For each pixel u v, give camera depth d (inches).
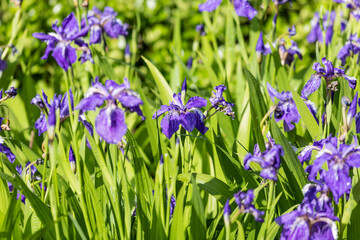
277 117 121.0
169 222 111.3
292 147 125.6
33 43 280.8
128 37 294.7
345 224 98.3
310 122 131.1
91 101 87.6
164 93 149.7
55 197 95.0
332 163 89.9
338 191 87.7
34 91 199.6
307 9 304.0
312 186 97.7
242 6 161.8
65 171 98.6
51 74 281.3
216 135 134.7
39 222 113.4
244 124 150.5
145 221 112.0
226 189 115.4
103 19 171.9
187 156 131.8
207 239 107.3
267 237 100.1
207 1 158.7
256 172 115.6
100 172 123.4
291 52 179.5
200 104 109.1
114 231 113.8
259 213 85.7
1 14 291.1
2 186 115.8
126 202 102.0
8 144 125.7
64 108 101.0
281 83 169.6
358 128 115.7
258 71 171.2
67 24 106.5
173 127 107.7
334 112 147.7
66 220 107.6
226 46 217.5
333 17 212.4
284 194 114.7
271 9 305.4
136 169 112.8
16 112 193.0
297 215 87.0
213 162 142.0
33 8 287.0
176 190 123.3
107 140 87.0
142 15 304.7
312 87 117.5
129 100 87.4
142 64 303.6
